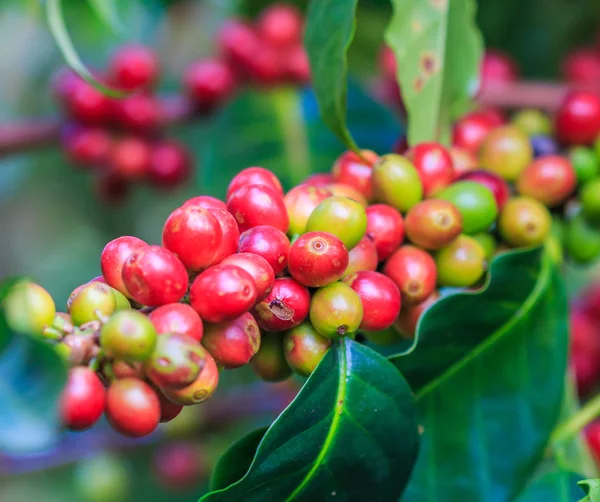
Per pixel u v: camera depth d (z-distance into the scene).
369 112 0.64
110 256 0.37
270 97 0.69
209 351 0.36
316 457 0.38
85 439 0.71
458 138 0.50
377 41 0.72
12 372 0.35
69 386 0.34
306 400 0.37
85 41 0.85
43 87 0.91
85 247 1.00
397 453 0.39
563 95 0.59
